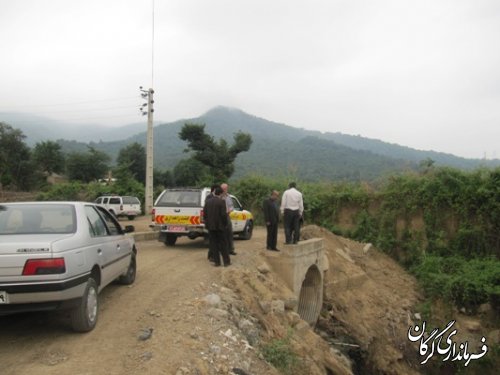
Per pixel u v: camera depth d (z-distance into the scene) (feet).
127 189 158.40
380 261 78.43
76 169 238.27
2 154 208.23
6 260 20.35
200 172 207.10
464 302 64.69
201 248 53.78
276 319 34.32
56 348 21.71
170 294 31.09
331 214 91.86
